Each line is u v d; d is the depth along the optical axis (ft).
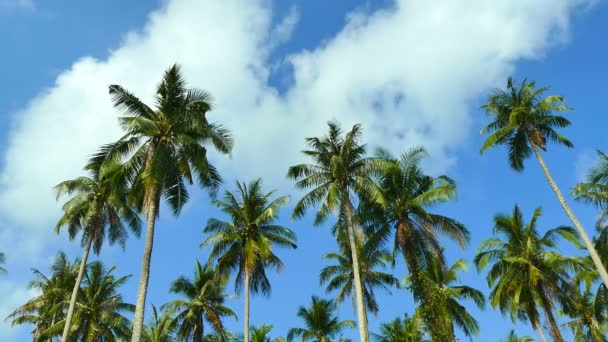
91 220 105.91
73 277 136.26
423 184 102.32
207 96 78.02
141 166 75.92
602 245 111.34
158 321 149.07
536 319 113.09
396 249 101.96
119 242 112.06
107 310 129.70
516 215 119.75
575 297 113.09
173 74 78.38
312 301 150.30
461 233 98.22
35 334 141.38
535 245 114.42
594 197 101.65
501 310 122.83
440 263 97.09
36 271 138.41
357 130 100.12
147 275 65.46
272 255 122.83
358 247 99.71
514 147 106.83
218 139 77.87
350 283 132.46
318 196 97.40
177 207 77.61
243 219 123.44
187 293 140.67
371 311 120.78
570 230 112.68
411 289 97.25
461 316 118.21
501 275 117.80
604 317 122.52
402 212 99.25
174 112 76.54
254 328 140.15
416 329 100.58
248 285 114.52
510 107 106.93
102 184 105.70
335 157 93.40
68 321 96.73
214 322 133.08
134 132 74.23
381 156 104.99
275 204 118.42
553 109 101.50
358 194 97.09
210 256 121.80
